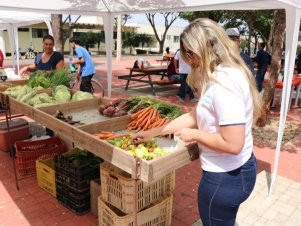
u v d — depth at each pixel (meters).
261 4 3.43
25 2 4.62
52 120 2.79
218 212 1.80
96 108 3.62
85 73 7.49
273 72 6.46
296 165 4.77
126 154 1.96
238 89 1.55
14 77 5.47
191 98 9.37
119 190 2.54
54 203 3.44
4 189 3.69
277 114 7.95
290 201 3.65
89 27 32.38
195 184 4.01
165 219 2.86
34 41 29.81
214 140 1.60
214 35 1.59
